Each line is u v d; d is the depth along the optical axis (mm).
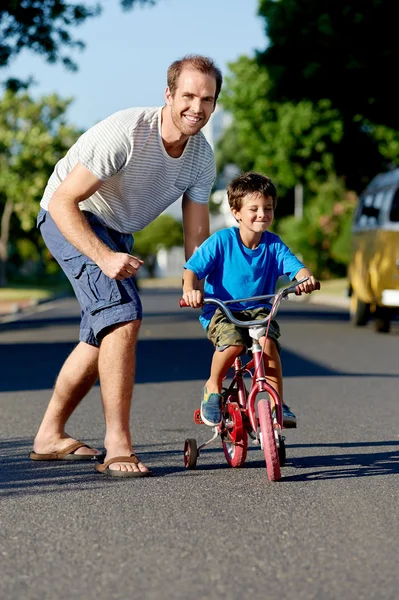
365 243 28219
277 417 8203
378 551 6051
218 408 8539
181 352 21328
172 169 8414
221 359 8367
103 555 5992
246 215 8312
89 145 8070
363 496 7582
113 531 6559
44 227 8766
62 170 8586
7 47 30391
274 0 37844
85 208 8562
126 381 8562
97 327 8492
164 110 8203
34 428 11328
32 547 6191
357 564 5773
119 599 5180
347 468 8734
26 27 30094
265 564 5773
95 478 8359
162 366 18328
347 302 50375
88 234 8148
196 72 7961
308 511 7094
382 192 27203
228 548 6121
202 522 6781
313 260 80438
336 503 7348
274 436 8102
